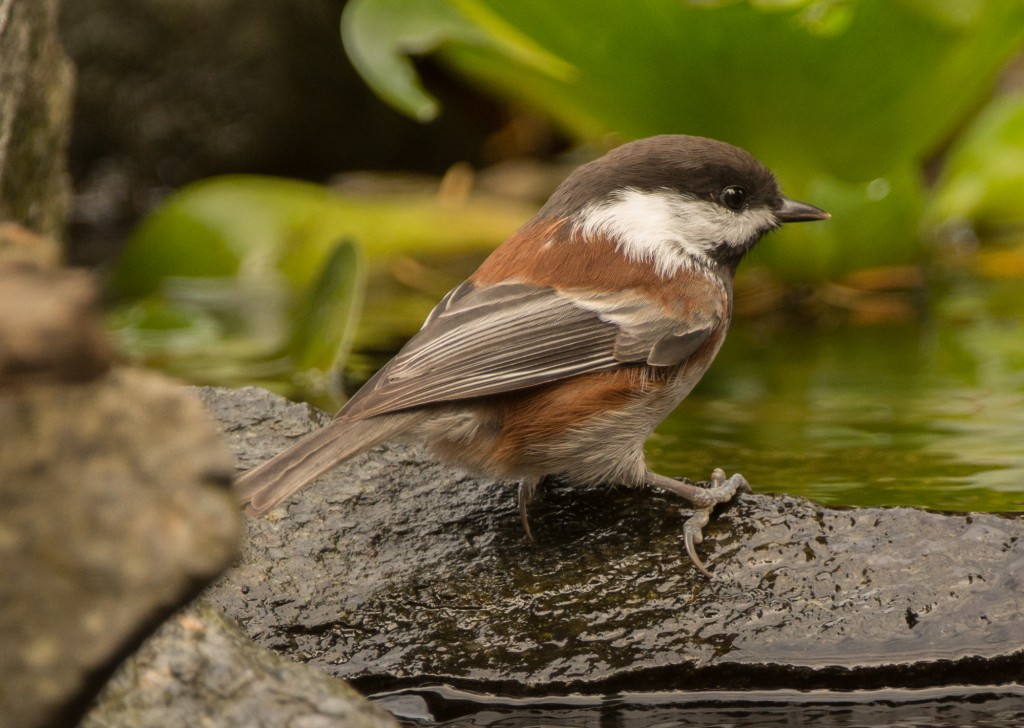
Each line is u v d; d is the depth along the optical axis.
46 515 4.12
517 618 6.83
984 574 6.81
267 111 19.22
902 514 7.27
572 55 12.57
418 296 14.52
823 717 6.54
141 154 19.03
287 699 5.41
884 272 14.32
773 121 12.60
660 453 9.21
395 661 6.64
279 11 19.00
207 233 15.35
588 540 7.41
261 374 11.72
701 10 11.70
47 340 4.04
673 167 8.27
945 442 9.26
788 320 13.24
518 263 7.97
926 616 6.65
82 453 4.16
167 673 5.30
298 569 7.13
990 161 15.88
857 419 9.88
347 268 11.94
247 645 5.68
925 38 11.73
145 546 4.15
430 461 8.13
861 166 12.93
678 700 6.59
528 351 7.55
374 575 7.14
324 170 19.91
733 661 6.57
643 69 12.52
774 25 11.68
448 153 20.39
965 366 11.24
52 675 4.09
